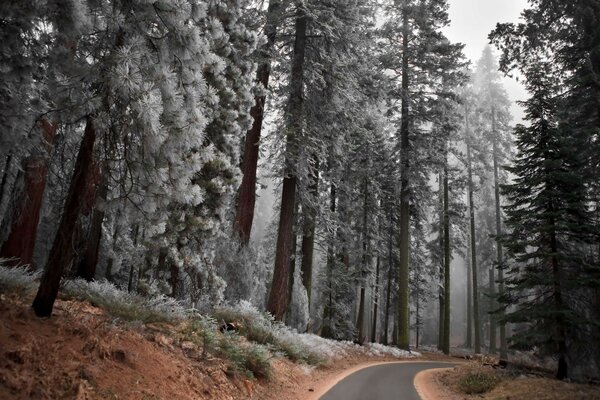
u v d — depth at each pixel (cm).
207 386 685
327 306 2717
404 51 2942
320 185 2645
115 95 486
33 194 938
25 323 485
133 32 511
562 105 1681
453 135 3131
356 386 1194
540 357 1404
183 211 1148
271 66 1848
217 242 1464
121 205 580
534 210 1502
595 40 1595
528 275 1424
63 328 512
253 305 1490
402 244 2831
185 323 891
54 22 454
